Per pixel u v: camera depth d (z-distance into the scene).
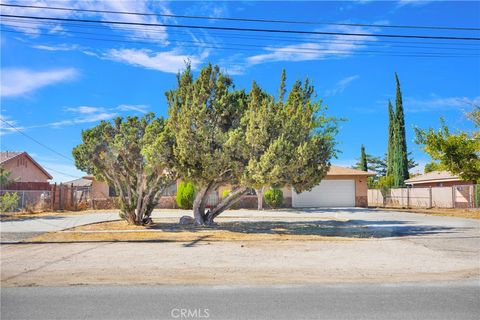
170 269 9.17
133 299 6.67
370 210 30.92
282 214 26.95
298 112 16.34
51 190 30.84
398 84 42.41
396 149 41.97
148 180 18.00
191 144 15.77
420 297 6.77
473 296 6.83
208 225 18.78
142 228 17.34
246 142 15.60
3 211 27.00
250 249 12.07
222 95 16.88
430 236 14.77
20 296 6.89
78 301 6.55
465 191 30.70
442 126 24.22
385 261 10.10
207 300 6.59
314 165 17.23
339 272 8.86
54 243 13.29
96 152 17.08
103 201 32.41
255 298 6.71
